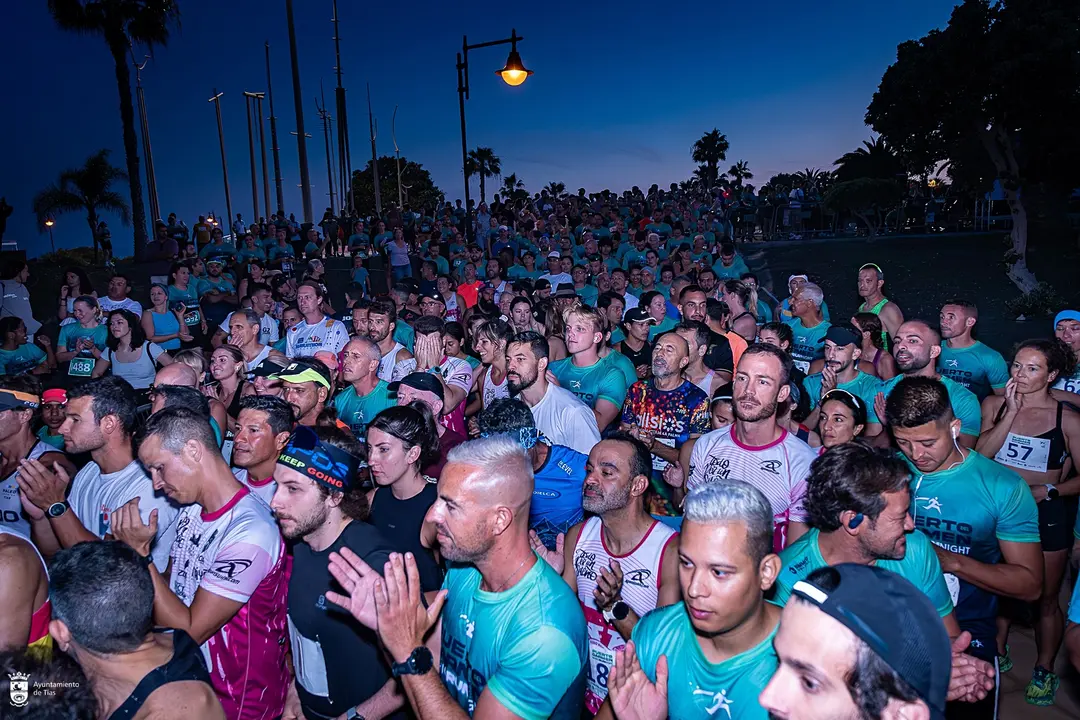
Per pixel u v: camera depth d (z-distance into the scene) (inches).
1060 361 182.9
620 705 92.7
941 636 65.7
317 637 124.7
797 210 1036.5
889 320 311.6
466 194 714.8
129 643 89.3
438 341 241.4
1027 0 629.9
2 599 109.2
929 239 872.3
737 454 162.1
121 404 157.2
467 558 100.5
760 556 87.4
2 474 177.2
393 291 430.6
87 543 94.7
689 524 88.7
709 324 315.0
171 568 138.3
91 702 82.0
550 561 142.5
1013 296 710.5
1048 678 176.2
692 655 95.2
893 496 109.6
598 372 241.6
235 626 128.0
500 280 575.5
